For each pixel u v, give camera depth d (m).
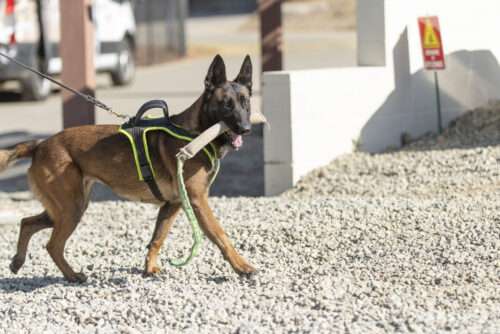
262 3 17.31
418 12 13.73
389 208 10.20
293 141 12.13
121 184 8.46
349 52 34.09
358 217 9.95
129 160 8.34
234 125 7.95
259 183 14.06
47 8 24.14
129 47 28.42
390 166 12.32
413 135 13.91
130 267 9.05
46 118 21.45
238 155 16.17
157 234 8.62
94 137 8.45
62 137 8.53
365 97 13.15
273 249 9.21
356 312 7.23
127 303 7.79
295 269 8.55
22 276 9.08
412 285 7.90
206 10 65.06
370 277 8.18
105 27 26.55
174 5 36.41
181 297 7.83
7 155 8.51
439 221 9.59
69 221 8.45
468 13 14.28
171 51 36.38
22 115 22.09
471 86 14.45
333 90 12.68
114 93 25.86
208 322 7.21
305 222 9.95
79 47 14.30
